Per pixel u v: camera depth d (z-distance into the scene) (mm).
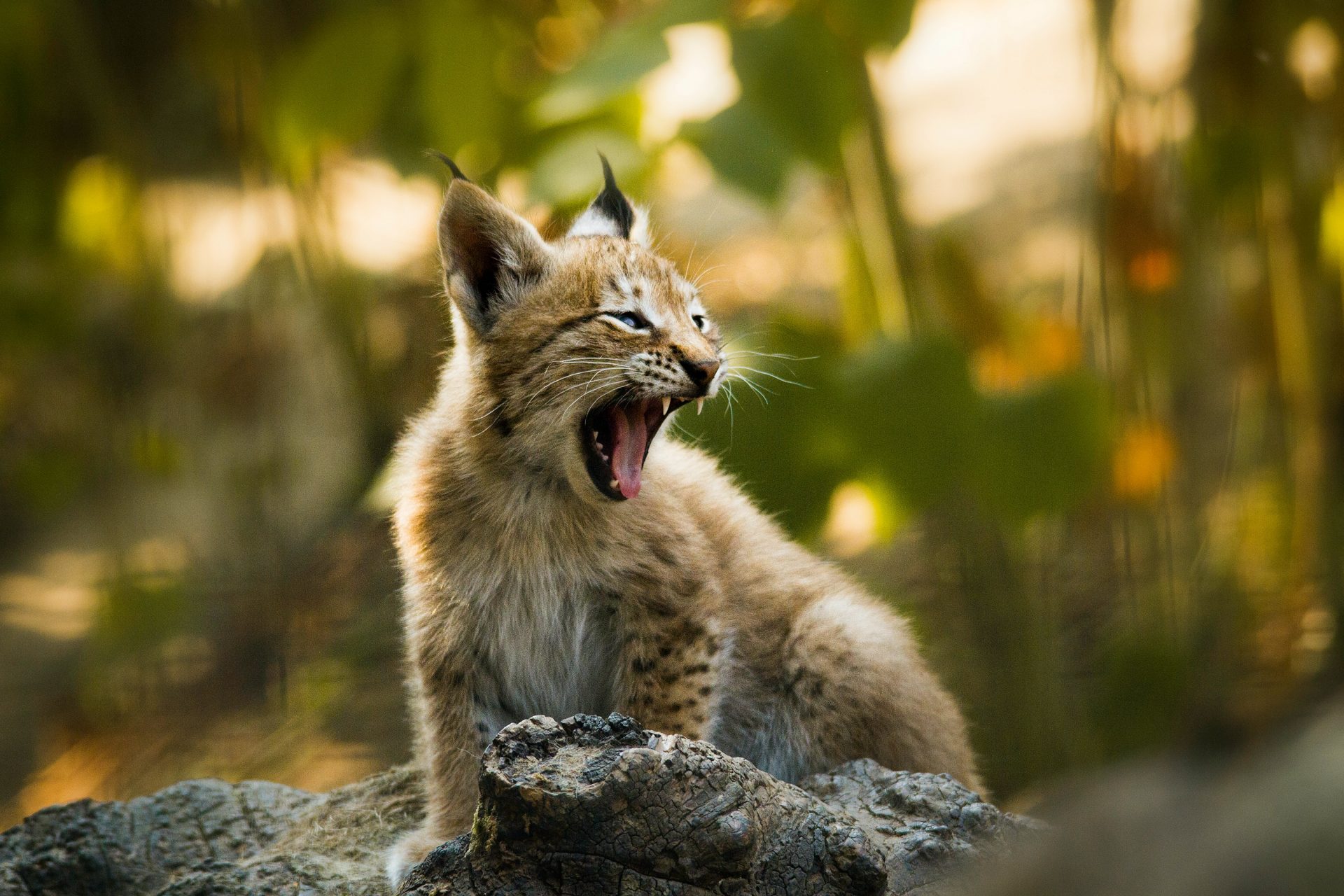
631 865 5016
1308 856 1910
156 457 16188
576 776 5082
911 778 6711
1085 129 20438
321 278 14438
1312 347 13344
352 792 8258
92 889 7434
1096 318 12836
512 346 7930
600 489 7727
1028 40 23641
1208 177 12586
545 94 10086
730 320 12875
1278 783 2016
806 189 17750
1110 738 11641
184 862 7656
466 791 7656
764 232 17281
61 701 15156
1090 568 13320
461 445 8055
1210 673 11820
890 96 23609
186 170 19469
